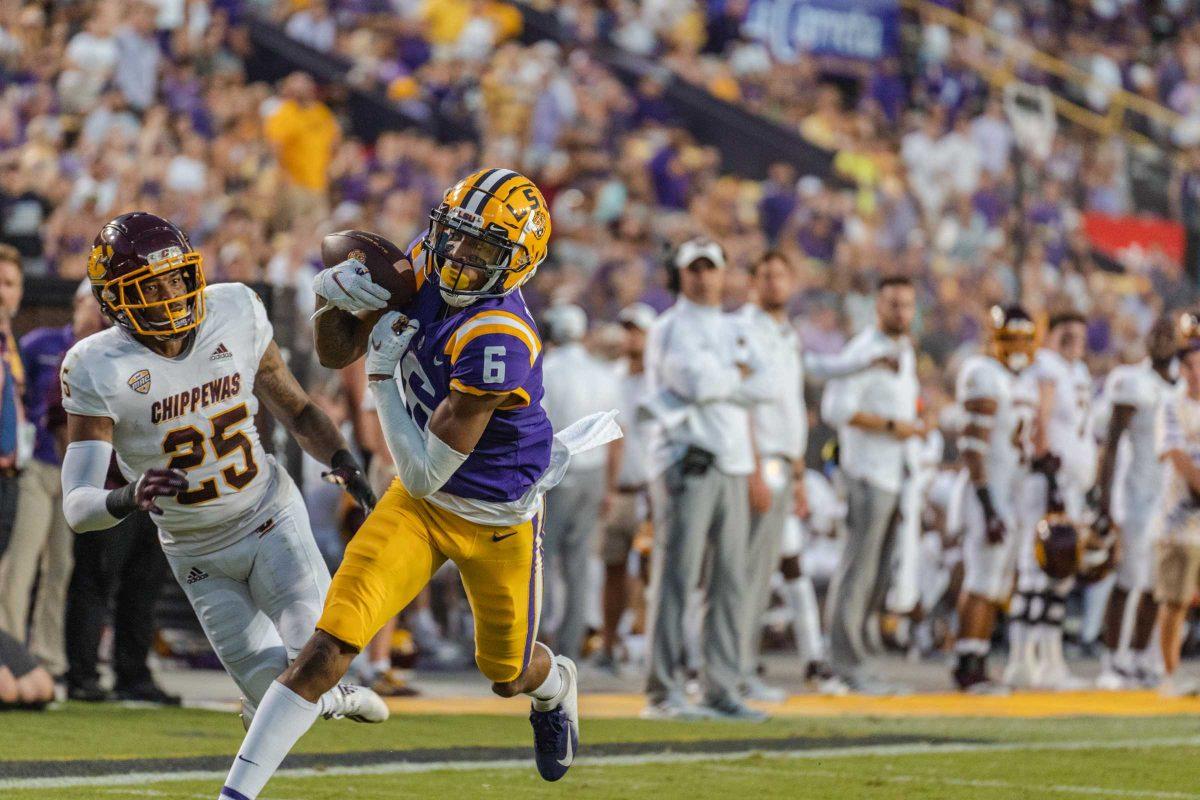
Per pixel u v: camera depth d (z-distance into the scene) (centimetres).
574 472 3441
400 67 6506
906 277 3272
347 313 1612
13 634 2681
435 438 1516
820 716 2873
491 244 1512
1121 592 3566
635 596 4038
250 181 5097
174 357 1661
